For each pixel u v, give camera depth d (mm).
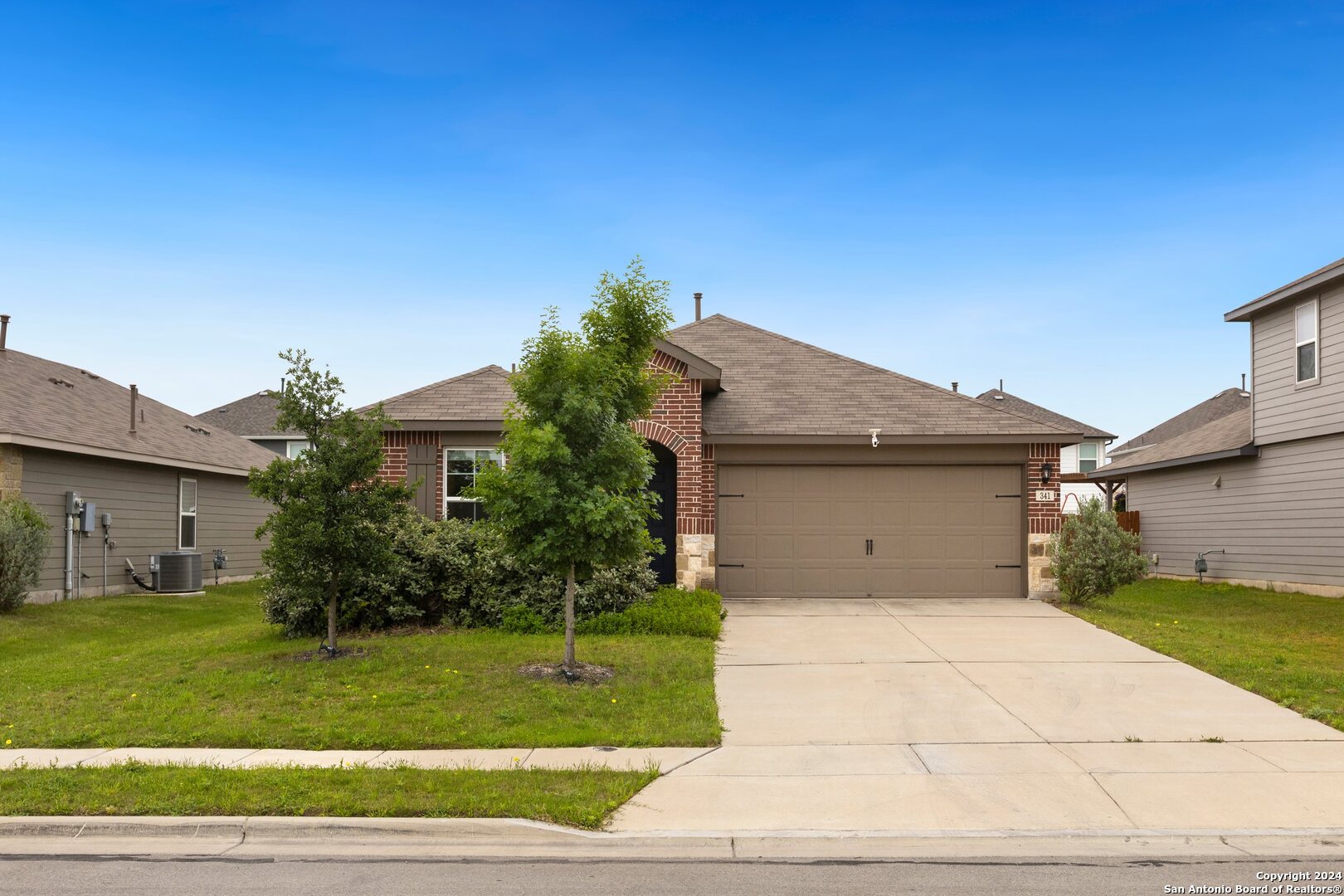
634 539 10758
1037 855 5996
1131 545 15969
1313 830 6312
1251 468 21031
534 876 5656
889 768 7668
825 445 16688
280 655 11789
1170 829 6344
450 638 12789
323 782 7133
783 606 15805
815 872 5707
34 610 16547
